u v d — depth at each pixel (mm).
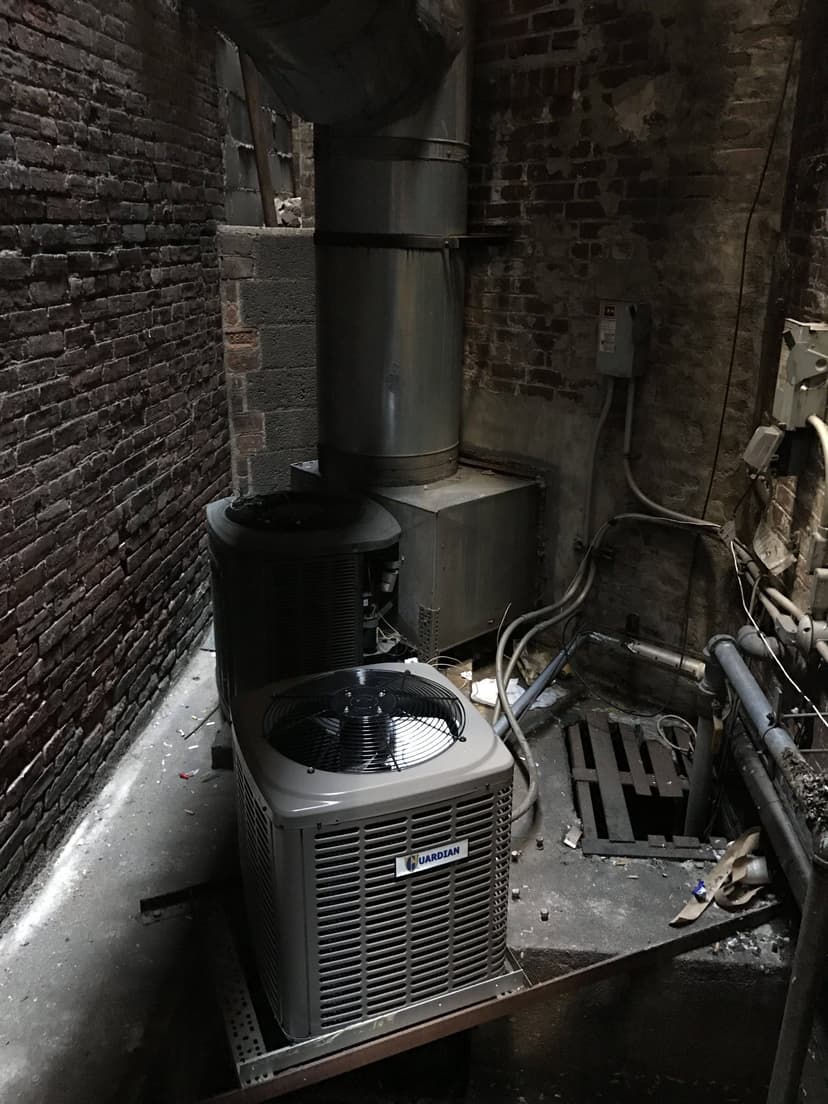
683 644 2926
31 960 2018
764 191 2424
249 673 2682
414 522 2893
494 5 2900
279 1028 1797
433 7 2373
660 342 2750
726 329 2586
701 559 2807
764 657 2234
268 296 3912
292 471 3373
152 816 2510
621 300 2791
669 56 2516
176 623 3316
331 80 2393
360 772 1614
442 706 1858
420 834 1616
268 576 2533
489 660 3312
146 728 2965
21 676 2137
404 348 2906
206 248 3549
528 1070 2166
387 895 1634
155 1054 1808
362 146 2719
